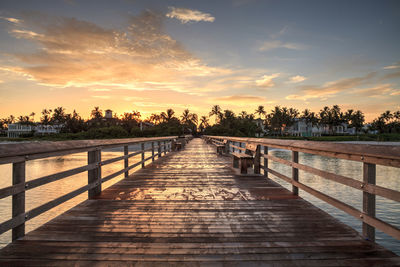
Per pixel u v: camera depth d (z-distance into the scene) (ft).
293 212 10.31
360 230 22.38
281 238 7.80
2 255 6.73
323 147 9.00
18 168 7.50
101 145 13.30
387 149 6.07
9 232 22.26
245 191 14.06
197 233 8.20
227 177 18.52
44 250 7.01
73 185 37.50
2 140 224.12
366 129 372.99
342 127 345.51
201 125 341.41
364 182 7.38
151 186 15.42
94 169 13.00
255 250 7.04
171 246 7.28
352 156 7.87
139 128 236.43
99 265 6.26
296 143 11.78
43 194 31.78
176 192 13.84
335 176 8.78
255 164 19.44
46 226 8.73
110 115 315.78
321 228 8.57
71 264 6.31
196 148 55.01
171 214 10.11
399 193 5.84
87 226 8.77
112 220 9.38
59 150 9.29
